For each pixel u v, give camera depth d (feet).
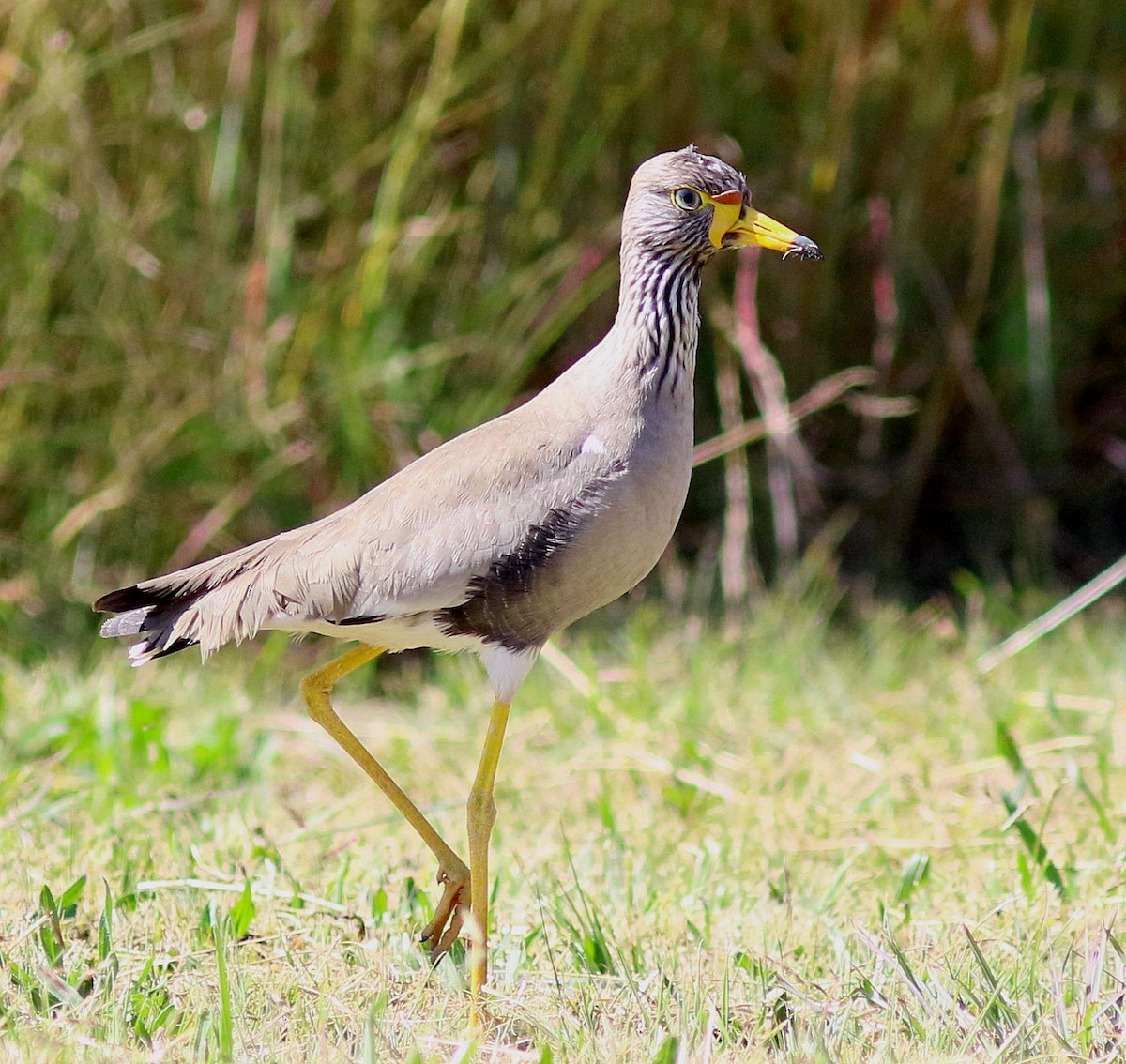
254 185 42.86
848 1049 19.42
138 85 42.01
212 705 37.04
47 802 29.84
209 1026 19.72
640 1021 20.53
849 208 45.80
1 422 41.86
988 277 46.26
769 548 46.42
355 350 41.22
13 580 42.37
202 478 42.14
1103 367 49.44
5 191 41.83
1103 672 38.06
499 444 23.98
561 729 35.42
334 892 25.50
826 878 27.07
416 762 34.30
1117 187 47.29
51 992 20.62
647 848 28.14
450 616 23.88
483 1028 20.53
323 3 41.60
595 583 24.06
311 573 23.79
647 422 24.08
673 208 24.62
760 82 45.14
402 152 40.65
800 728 35.50
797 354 45.96
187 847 26.96
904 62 45.01
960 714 35.65
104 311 42.11
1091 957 21.42
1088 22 45.75
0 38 42.11
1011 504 47.75
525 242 43.80
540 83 43.57
